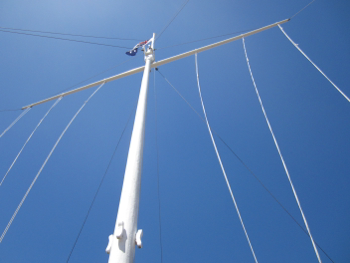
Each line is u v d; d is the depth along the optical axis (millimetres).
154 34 8516
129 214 2795
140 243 2586
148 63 6668
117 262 2389
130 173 3258
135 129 4031
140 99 4750
